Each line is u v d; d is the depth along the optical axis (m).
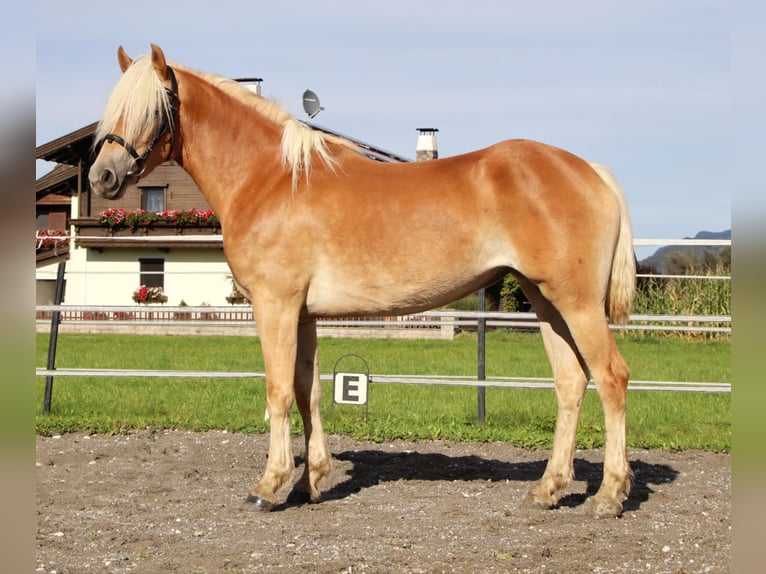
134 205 26.67
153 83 5.04
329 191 4.93
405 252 4.81
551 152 4.80
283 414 4.94
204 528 4.61
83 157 26.17
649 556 4.11
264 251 4.91
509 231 4.71
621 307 4.84
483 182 4.75
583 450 6.90
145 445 7.00
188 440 7.22
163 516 4.86
